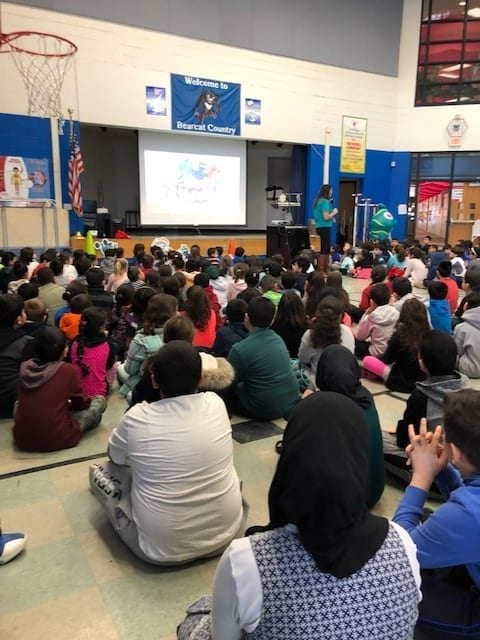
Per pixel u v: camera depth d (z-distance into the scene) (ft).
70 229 32.09
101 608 5.48
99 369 10.28
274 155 47.32
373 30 41.50
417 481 4.39
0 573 6.00
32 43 29.50
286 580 2.63
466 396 4.05
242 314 11.51
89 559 6.26
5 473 8.24
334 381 6.37
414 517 4.18
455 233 44.96
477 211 44.09
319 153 40.83
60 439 8.93
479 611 4.32
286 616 2.60
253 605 2.63
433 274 27.32
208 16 34.60
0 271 18.12
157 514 5.72
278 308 12.63
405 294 15.44
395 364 12.26
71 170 30.96
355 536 2.68
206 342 12.19
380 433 6.91
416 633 4.61
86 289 14.28
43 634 5.13
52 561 6.21
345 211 47.24
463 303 16.80
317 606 2.60
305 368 10.75
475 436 3.83
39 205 28.55
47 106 30.48
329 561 2.59
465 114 42.91
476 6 41.11
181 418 5.78
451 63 42.45
